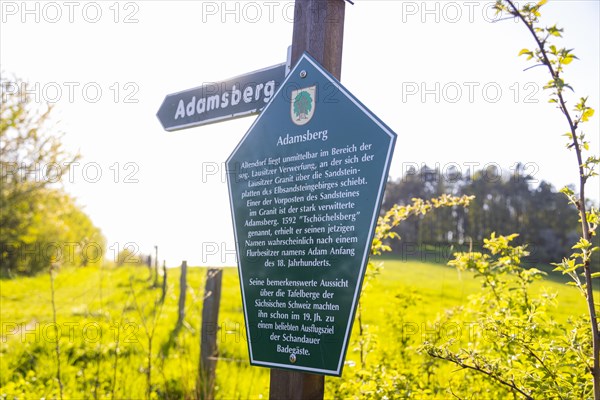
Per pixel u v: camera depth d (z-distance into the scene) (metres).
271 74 3.35
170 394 5.81
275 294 2.93
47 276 15.55
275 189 3.03
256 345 2.95
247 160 3.19
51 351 6.90
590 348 2.48
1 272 14.08
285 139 3.04
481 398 3.54
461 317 3.95
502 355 3.10
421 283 13.97
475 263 3.43
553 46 2.23
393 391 3.44
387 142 2.66
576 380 2.44
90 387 5.62
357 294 2.64
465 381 3.68
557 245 27.42
